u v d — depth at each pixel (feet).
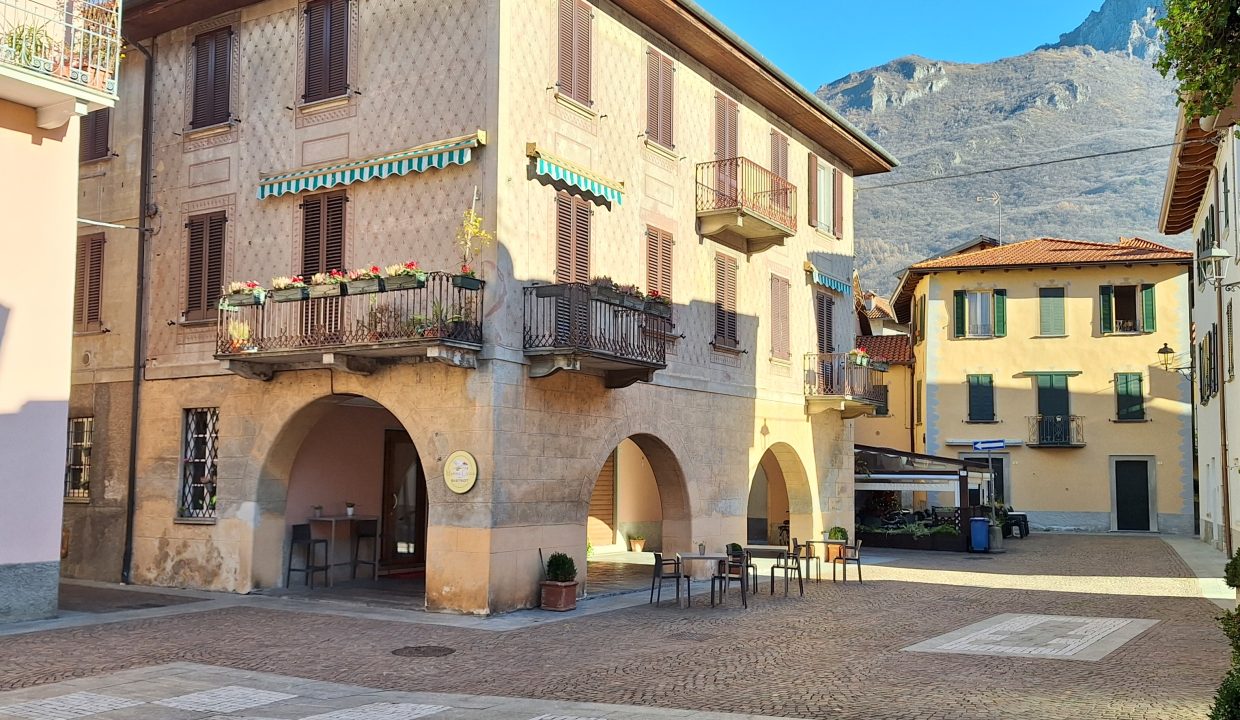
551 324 51.57
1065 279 133.80
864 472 104.32
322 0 57.16
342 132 55.77
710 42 65.67
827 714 29.30
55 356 46.98
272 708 30.48
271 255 57.57
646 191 62.34
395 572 68.39
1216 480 95.14
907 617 50.52
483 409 49.75
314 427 61.98
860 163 91.61
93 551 63.16
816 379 81.10
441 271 51.55
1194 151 80.33
